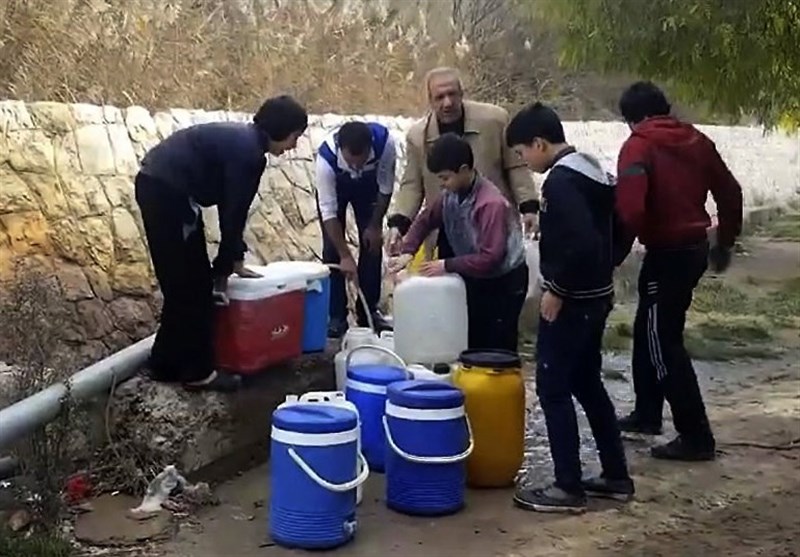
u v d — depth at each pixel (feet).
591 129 45.14
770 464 18.52
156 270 16.84
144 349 17.78
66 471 15.87
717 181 18.61
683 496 16.87
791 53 31.14
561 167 15.48
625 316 31.55
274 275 17.87
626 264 35.01
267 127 16.72
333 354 20.01
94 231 21.38
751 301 34.76
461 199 18.11
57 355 17.47
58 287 19.58
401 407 15.72
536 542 14.94
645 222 18.16
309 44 35.88
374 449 17.57
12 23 24.53
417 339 18.20
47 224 20.71
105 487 16.24
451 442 15.78
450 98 19.69
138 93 26.09
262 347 17.56
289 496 14.55
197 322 16.97
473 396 16.79
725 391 23.73
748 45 30.45
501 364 16.83
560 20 33.40
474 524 15.60
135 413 16.72
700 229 18.11
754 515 16.10
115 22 27.58
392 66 38.81
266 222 26.32
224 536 14.99
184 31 30.35
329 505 14.48
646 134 17.99
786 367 26.08
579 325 15.72
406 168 20.57
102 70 25.64
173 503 15.79
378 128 21.08
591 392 16.48
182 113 25.12
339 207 21.29
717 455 18.94
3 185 20.30
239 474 17.60
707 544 14.97
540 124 15.76
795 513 16.19
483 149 19.81
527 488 16.39
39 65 24.47
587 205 15.42
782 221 57.26
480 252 17.94
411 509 15.87
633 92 18.56
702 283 37.40
